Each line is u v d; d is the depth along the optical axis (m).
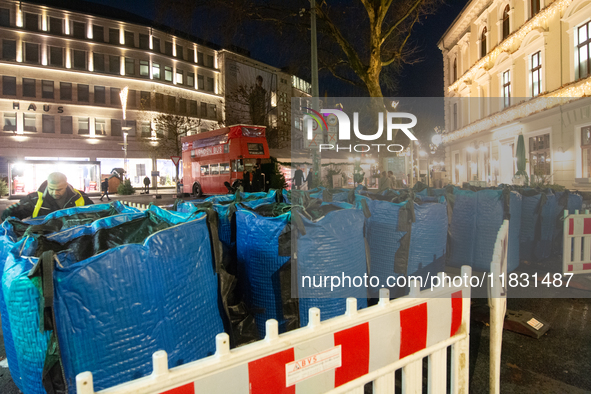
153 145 41.34
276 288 2.87
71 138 36.81
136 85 40.44
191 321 2.14
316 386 1.32
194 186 22.03
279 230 2.84
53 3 36.78
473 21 22.81
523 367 2.74
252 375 1.17
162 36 42.47
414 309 1.64
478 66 21.72
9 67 33.97
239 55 48.16
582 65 13.16
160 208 3.04
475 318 3.63
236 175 17.75
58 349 1.60
